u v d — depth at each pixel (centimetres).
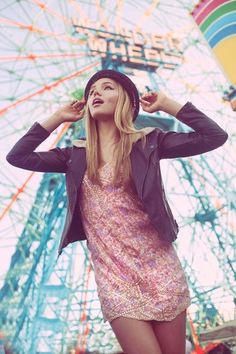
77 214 216
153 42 2794
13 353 1748
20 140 238
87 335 1798
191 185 2339
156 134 222
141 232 199
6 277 1953
